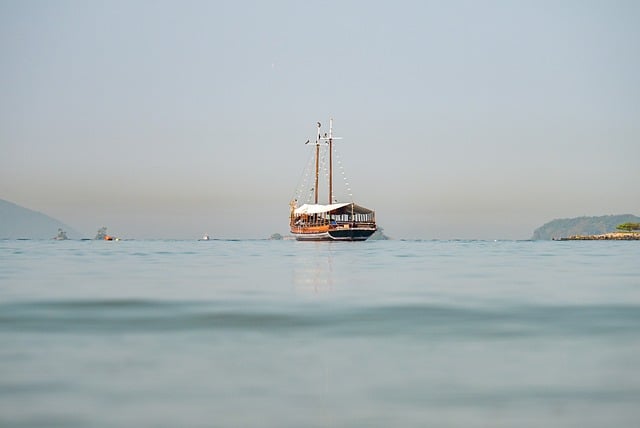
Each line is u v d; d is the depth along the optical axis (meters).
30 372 26.62
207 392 24.25
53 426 21.03
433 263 96.44
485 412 22.39
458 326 36.81
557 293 52.56
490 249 177.12
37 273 73.88
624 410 22.53
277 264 93.94
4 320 38.84
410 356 29.52
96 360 28.61
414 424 21.42
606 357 29.30
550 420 21.70
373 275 71.44
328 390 24.56
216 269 81.81
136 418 21.73
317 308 43.66
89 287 57.06
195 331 35.31
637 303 46.31
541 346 31.56
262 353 30.08
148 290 54.75
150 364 27.97
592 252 149.00
